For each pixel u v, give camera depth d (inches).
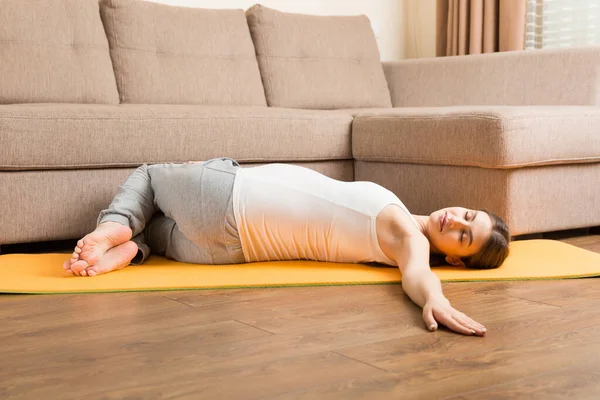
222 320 70.4
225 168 97.7
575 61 137.3
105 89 128.7
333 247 94.9
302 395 51.3
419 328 67.9
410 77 162.2
